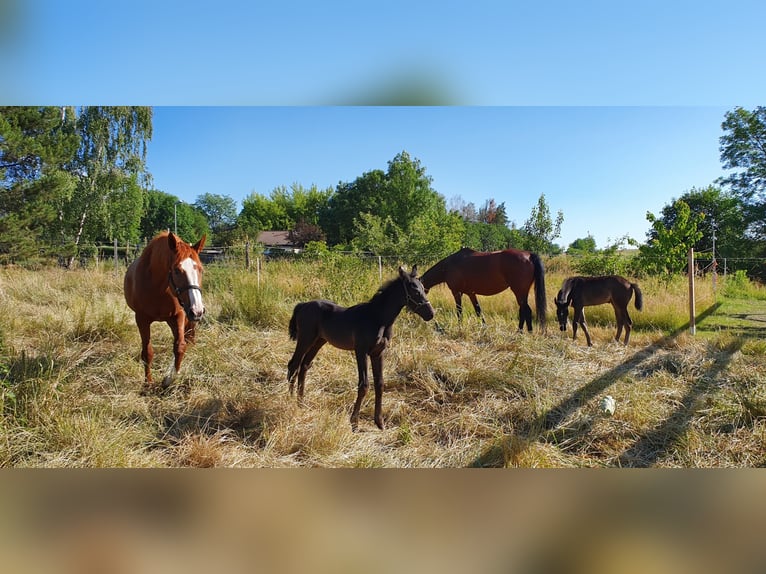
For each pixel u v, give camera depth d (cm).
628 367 577
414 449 383
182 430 403
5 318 649
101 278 1111
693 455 376
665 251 1094
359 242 1655
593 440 408
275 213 5766
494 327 760
